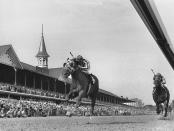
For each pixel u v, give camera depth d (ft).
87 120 57.52
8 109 105.09
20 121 55.42
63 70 52.39
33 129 34.96
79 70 52.19
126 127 38.09
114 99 379.55
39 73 222.69
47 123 46.55
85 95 53.36
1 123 47.42
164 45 12.45
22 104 116.06
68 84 279.49
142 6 10.03
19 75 213.25
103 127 37.70
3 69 194.29
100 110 157.28
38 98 206.90
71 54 51.72
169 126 39.96
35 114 115.03
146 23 10.78
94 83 55.77
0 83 182.60
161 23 11.58
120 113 187.11
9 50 200.34
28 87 216.33
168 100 72.13
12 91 177.17
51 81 257.55
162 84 70.79
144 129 35.81
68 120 57.36
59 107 132.36
